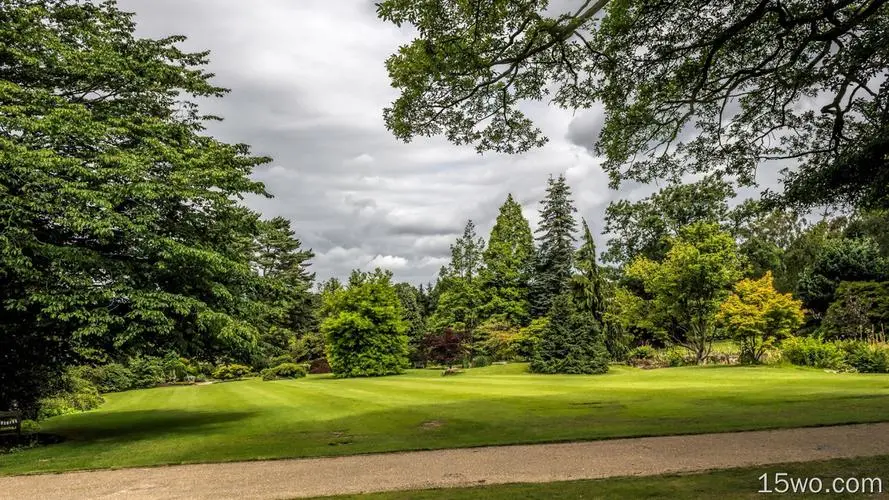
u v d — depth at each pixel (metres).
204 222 14.62
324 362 44.38
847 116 11.07
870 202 9.41
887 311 31.02
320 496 6.79
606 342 36.81
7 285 11.95
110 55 13.80
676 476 6.78
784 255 48.41
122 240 13.06
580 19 9.07
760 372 24.11
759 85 11.40
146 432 13.63
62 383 16.27
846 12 9.81
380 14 9.16
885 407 11.98
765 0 8.85
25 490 7.94
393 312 35.62
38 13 13.38
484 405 15.50
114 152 12.79
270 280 15.94
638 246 49.69
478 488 6.73
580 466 7.77
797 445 8.48
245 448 10.50
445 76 10.19
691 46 10.09
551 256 45.53
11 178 11.32
